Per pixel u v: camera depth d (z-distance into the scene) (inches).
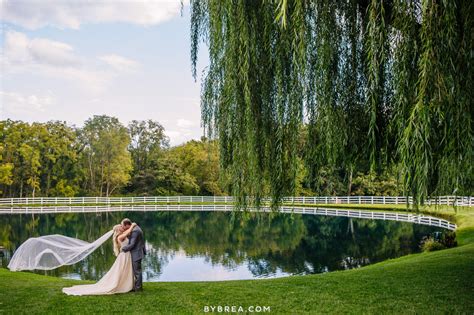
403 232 1011.3
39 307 271.6
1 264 674.8
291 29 219.5
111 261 741.9
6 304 281.3
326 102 219.5
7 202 1812.3
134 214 1610.5
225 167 267.9
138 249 311.1
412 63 181.5
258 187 251.9
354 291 316.5
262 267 693.3
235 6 232.8
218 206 1718.8
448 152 173.8
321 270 654.5
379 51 190.4
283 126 240.7
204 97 274.2
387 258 721.0
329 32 216.8
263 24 235.1
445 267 391.9
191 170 2422.5
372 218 1298.0
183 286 344.2
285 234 1087.0
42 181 2359.7
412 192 186.9
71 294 302.7
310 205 1619.1
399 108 181.5
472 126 172.2
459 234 685.9
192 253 843.4
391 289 317.7
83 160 2460.6
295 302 288.5
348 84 230.8
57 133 2333.9
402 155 168.1
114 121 2481.5
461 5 173.3
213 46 255.4
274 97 244.1
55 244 327.0
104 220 1428.4
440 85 162.1
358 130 233.9
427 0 158.6
